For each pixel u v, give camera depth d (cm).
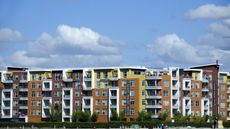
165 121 19325
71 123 18588
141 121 18862
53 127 18688
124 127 18038
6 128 18912
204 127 19600
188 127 18462
